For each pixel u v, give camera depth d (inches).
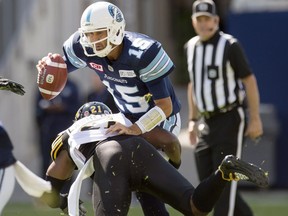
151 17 1952.5
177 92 2011.6
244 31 1508.4
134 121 770.8
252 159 1449.3
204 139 958.4
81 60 761.6
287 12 1488.7
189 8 2159.2
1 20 1690.5
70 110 1374.3
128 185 689.0
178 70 2117.4
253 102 954.1
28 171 715.4
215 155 948.0
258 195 1455.5
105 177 684.1
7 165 703.7
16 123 1672.0
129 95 756.0
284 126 1492.4
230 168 661.3
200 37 972.6
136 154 693.9
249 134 959.0
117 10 716.0
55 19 1672.0
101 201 678.5
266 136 1445.6
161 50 721.0
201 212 680.4
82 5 1662.2
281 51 1494.8
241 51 953.5
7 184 703.7
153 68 716.7
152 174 691.4
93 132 715.4
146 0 1920.5
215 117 954.1
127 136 708.7
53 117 1371.8
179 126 808.9
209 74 960.3
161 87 727.1
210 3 963.3
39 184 717.9
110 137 710.5
